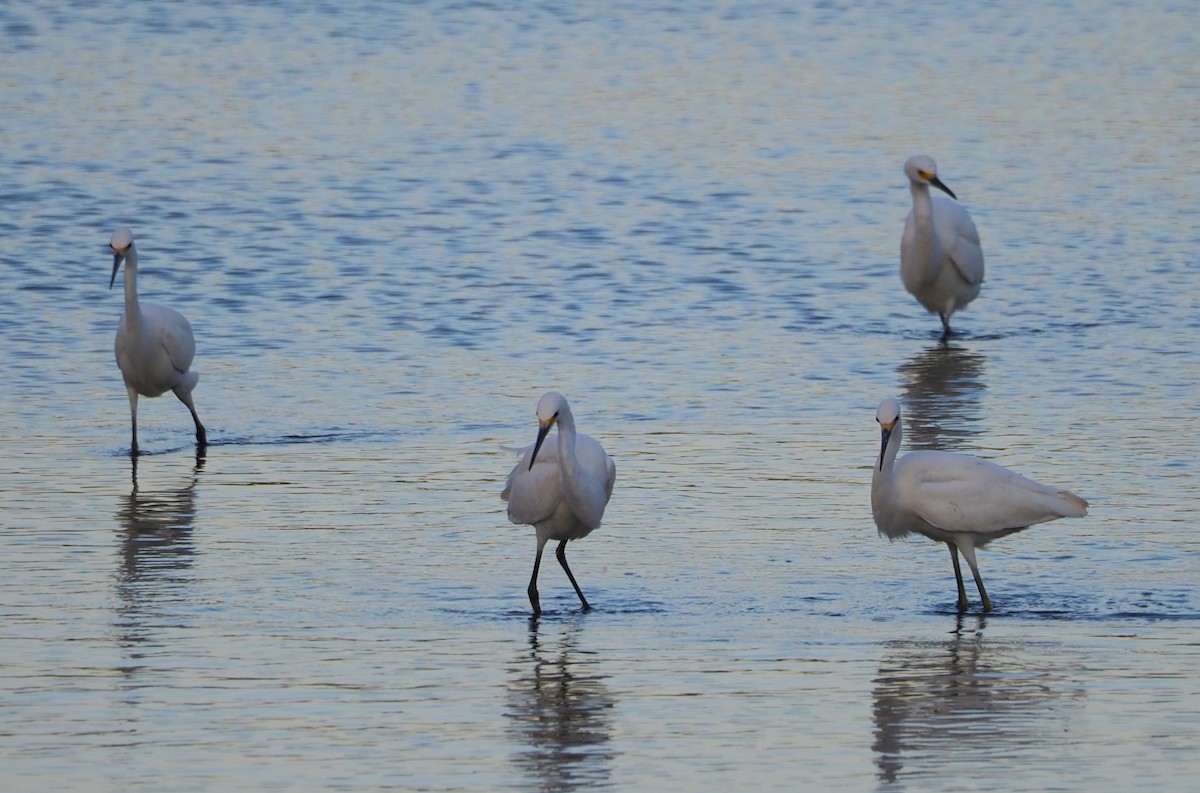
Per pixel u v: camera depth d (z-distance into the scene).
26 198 29.45
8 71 41.31
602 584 13.11
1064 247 26.48
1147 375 19.70
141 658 11.34
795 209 29.22
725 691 10.90
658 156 33.38
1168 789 9.35
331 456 16.66
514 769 9.67
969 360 20.58
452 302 23.31
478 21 48.34
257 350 20.92
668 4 51.00
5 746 9.88
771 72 41.81
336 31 46.91
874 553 13.86
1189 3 51.19
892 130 35.69
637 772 9.65
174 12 49.38
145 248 26.17
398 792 9.34
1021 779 9.51
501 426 17.73
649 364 20.33
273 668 11.20
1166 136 34.81
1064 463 16.17
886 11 50.09
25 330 21.67
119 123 36.03
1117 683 10.97
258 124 36.12
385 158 33.16
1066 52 44.25
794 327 22.33
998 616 12.37
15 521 14.47
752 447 16.92
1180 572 13.25
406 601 12.65
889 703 10.68
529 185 30.95
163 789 9.34
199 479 15.88
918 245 21.56
